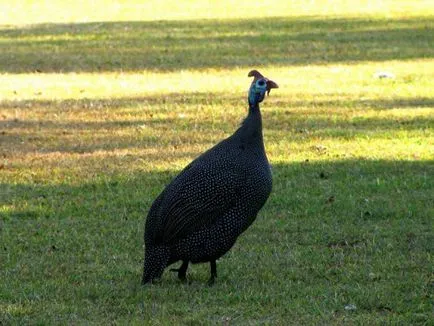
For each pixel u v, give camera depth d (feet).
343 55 97.66
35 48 104.01
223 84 82.02
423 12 133.39
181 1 153.38
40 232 42.80
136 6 147.74
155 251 34.55
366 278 36.35
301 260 38.52
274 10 139.95
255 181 34.60
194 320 31.83
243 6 145.79
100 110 71.36
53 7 147.64
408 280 36.01
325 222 44.09
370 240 41.24
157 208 34.47
